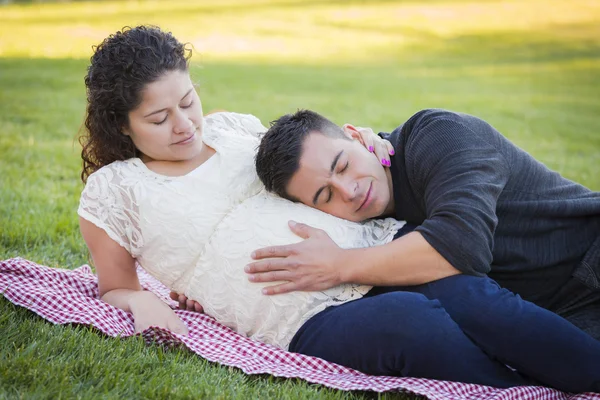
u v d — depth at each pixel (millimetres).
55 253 3863
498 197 2852
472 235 2637
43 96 9219
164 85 2805
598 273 2855
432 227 2662
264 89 11250
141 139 2902
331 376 2586
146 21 21422
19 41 16094
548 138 8477
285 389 2463
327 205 2852
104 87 2842
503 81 13359
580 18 23250
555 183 3025
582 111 10516
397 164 2977
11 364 2357
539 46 18266
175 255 2920
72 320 2750
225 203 2934
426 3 27391
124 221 2930
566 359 2506
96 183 2930
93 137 3008
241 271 2797
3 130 7043
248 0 29578
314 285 2723
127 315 2943
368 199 2826
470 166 2770
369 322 2566
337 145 2822
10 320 2768
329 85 12141
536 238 2906
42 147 6367
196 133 2938
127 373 2436
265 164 2857
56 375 2342
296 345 2775
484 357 2568
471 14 24453
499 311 2553
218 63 14508
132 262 3059
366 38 19844
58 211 4527
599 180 6305
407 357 2539
